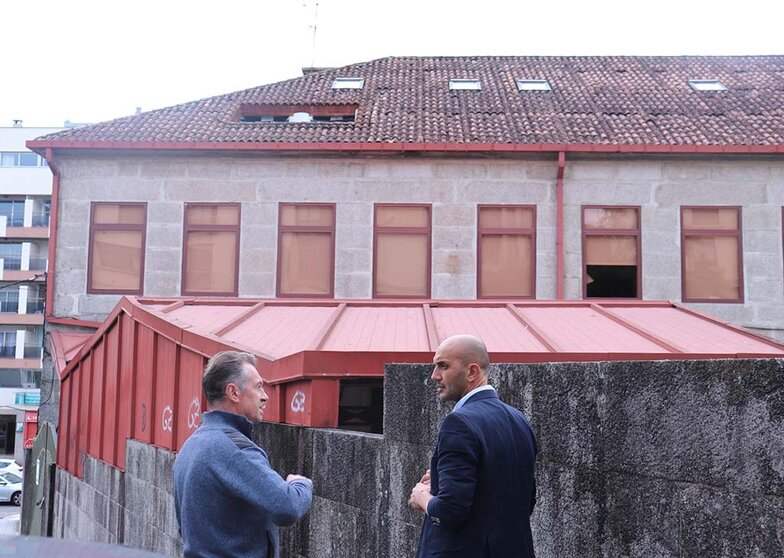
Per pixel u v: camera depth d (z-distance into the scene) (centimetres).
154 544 848
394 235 1881
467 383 336
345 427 952
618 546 312
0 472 3594
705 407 271
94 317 1891
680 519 280
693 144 1823
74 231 1912
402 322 962
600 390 328
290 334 889
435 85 2256
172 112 2095
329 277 1877
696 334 920
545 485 364
